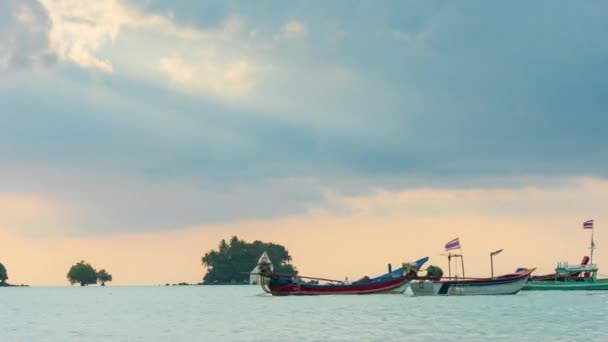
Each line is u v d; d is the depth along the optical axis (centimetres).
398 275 14050
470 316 8819
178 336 6844
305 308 11112
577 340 6069
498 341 6050
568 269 15962
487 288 13188
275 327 7625
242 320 8825
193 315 10281
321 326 7612
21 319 9825
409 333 6744
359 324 7781
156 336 6875
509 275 13512
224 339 6481
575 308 10306
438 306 10981
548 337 6334
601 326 7350
